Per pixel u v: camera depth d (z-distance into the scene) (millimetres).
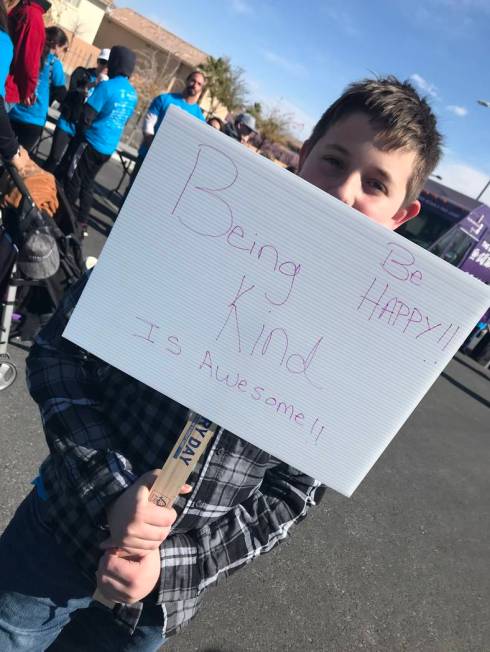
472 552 3494
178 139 823
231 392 896
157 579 935
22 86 4008
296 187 827
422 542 3367
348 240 836
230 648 2053
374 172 1023
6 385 2760
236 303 872
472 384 9250
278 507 1107
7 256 2375
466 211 11273
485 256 10258
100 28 29234
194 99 5461
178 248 858
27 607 1079
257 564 2547
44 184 2588
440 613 2758
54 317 1073
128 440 1015
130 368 897
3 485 2238
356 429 892
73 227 2793
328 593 2557
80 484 926
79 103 6086
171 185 838
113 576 890
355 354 870
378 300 849
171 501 872
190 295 874
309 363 881
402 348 857
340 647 2268
